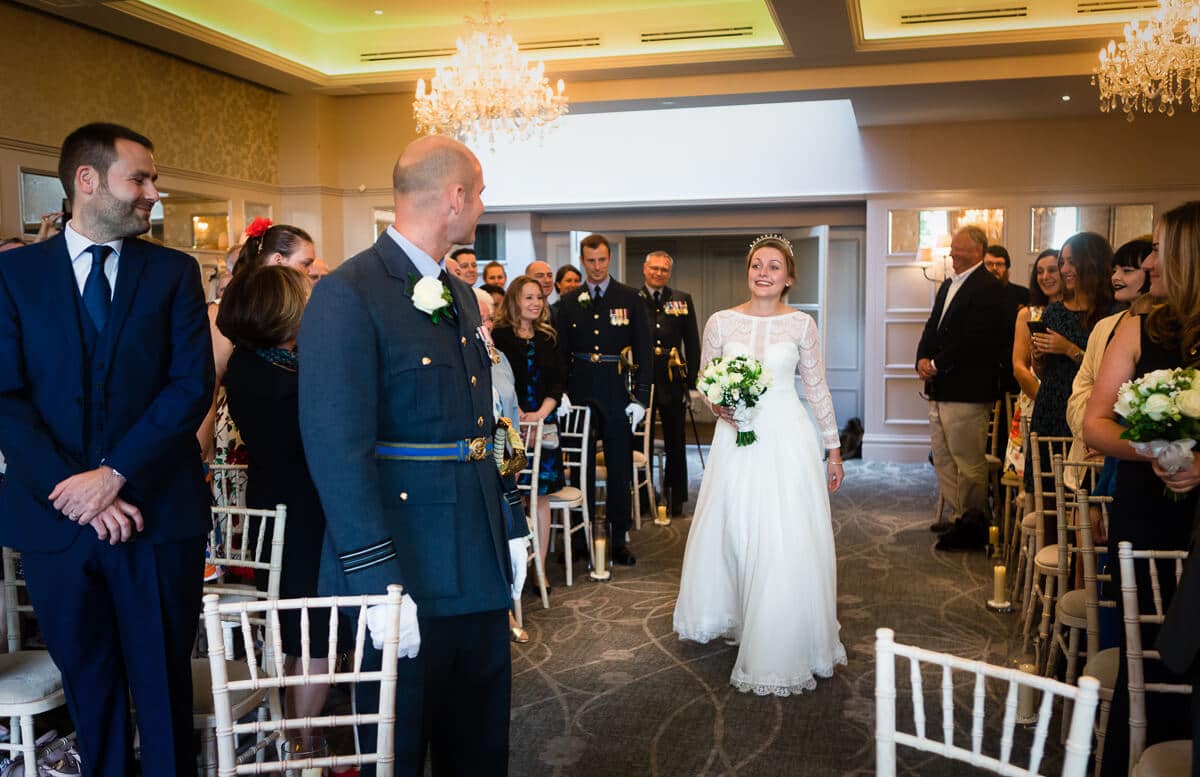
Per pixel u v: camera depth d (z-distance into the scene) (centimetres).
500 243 1004
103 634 227
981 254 570
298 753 176
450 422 208
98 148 225
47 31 623
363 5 734
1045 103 771
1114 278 337
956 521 576
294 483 277
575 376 555
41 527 221
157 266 237
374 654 200
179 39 672
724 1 711
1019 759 307
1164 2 544
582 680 379
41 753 256
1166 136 810
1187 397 209
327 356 194
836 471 401
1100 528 343
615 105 789
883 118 838
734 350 392
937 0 664
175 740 229
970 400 558
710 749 316
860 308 983
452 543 205
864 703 352
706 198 924
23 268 225
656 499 724
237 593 309
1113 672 249
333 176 880
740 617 399
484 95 641
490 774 220
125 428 229
